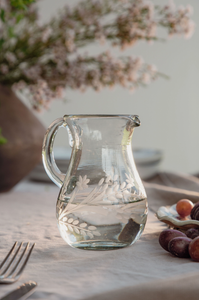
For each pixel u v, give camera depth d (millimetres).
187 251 605
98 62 1144
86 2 1183
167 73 2637
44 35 1116
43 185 1350
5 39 1200
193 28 1089
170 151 2730
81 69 1107
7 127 1043
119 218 623
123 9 1124
